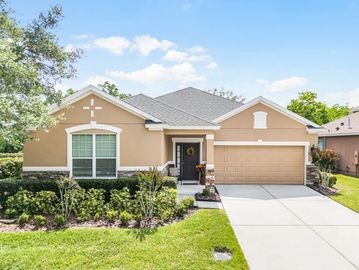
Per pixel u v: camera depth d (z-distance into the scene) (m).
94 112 15.27
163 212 11.12
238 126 19.45
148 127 15.22
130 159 15.38
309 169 19.28
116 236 9.11
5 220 10.66
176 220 11.02
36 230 9.76
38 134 15.10
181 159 20.20
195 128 16.78
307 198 15.35
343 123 28.94
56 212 11.15
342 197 15.52
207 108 22.47
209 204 13.60
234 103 23.47
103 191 12.29
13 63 9.30
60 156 15.17
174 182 13.80
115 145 15.41
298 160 19.42
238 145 19.45
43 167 15.12
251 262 7.72
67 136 15.17
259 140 19.39
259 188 18.05
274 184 19.42
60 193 12.07
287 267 7.46
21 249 8.19
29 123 10.46
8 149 31.53
